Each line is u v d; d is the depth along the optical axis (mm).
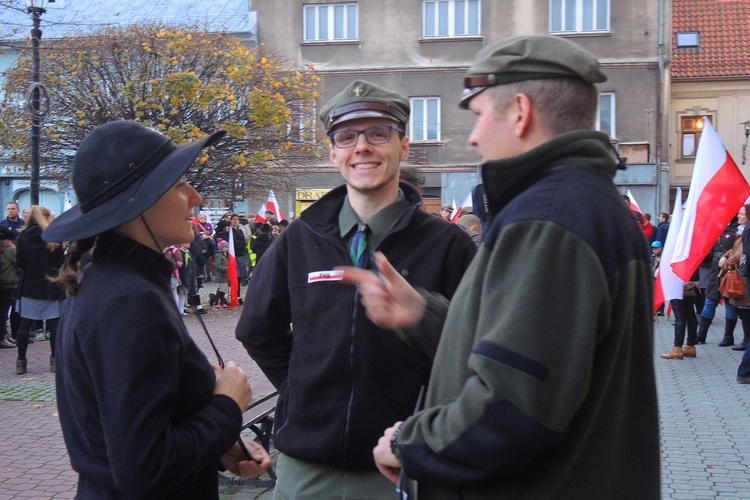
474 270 1822
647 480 1784
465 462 1685
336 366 2654
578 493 1715
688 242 8664
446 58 24828
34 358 10148
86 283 2070
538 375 1598
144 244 2148
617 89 24234
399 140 2859
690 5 30422
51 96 15266
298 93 17047
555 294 1637
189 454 2014
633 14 24062
